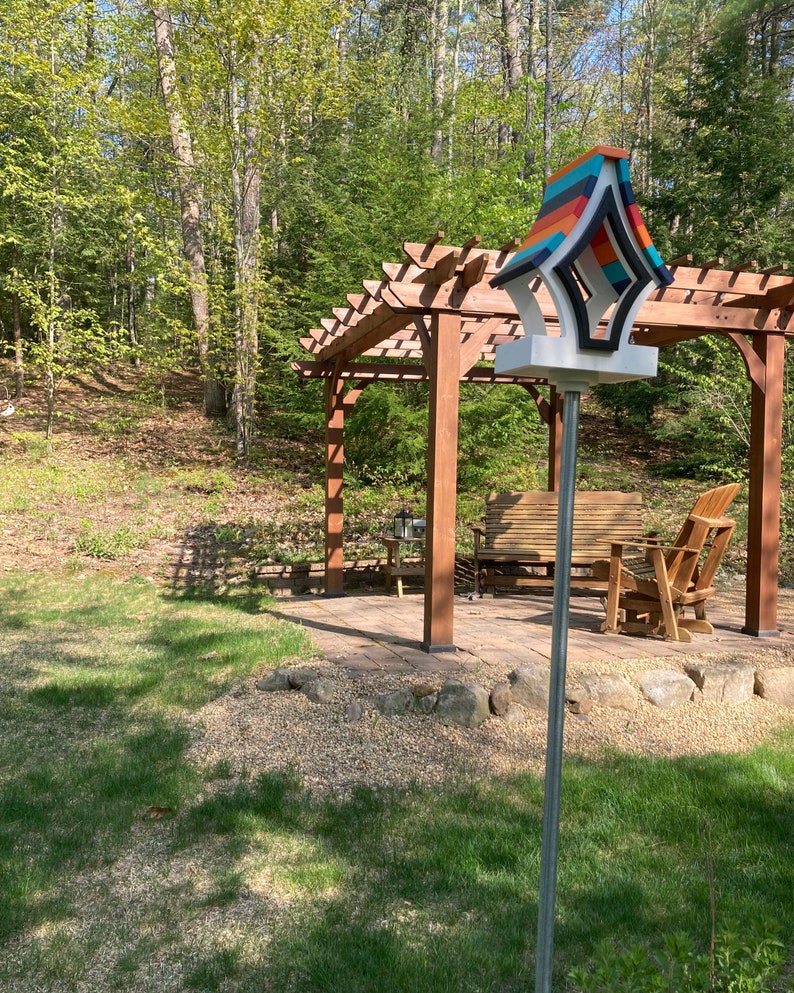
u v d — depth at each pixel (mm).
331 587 8430
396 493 12891
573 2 24375
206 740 4395
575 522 7980
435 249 5059
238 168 14070
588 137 24219
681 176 14555
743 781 3855
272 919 2773
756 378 5883
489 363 11758
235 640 6176
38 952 2582
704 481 13914
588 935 2654
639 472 14680
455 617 6711
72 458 13891
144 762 4086
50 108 13289
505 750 4195
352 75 13930
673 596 5680
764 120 13945
